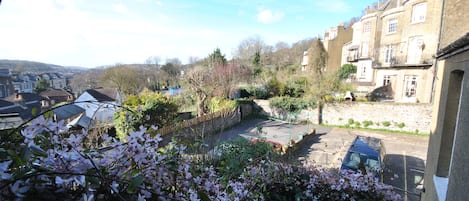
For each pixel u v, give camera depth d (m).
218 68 20.08
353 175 3.36
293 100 16.86
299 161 4.14
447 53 3.64
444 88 4.14
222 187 2.20
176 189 1.36
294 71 24.55
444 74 4.26
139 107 1.64
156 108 10.44
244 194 2.38
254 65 29.67
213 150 4.15
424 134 13.30
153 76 30.77
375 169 5.64
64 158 0.99
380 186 3.29
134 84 27.62
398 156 9.98
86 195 0.92
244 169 3.05
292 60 36.88
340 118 15.54
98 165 1.05
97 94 23.86
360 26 25.06
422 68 15.52
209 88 17.36
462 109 2.80
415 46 15.89
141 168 1.17
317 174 3.41
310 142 11.94
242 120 16.98
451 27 5.25
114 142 1.19
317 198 3.21
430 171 4.60
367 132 14.08
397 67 17.30
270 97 19.78
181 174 1.40
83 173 0.92
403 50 16.69
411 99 16.38
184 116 15.36
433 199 3.76
